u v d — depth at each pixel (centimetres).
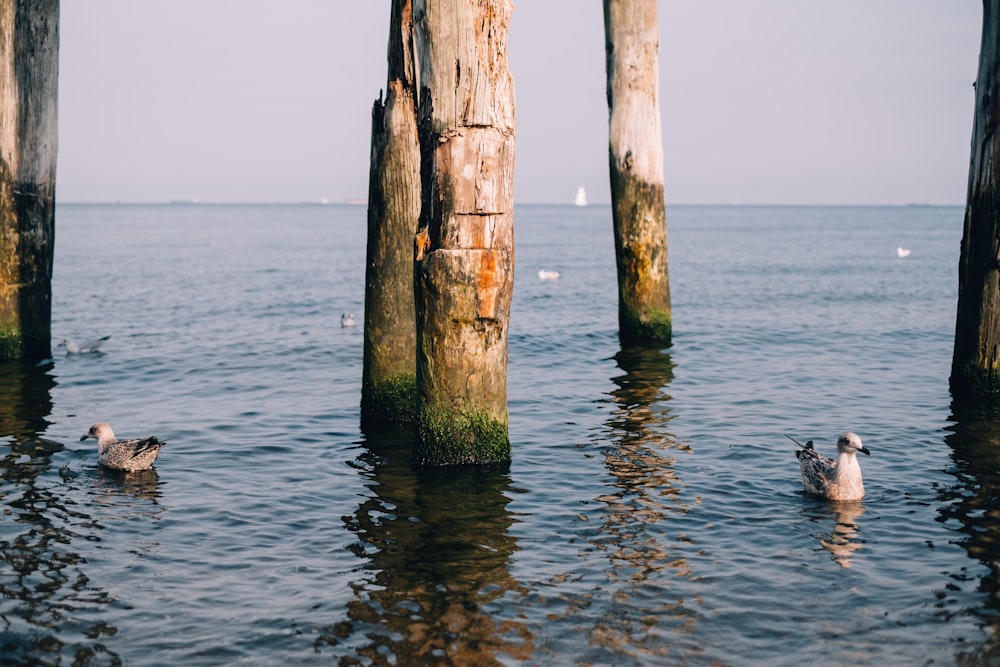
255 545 978
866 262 6134
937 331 2573
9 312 1881
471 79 1074
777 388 1753
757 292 3828
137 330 2641
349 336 2555
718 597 860
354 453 1297
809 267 5581
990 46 1392
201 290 4028
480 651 768
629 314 2222
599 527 1026
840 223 18962
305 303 3534
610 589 876
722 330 2567
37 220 1875
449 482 1167
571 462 1256
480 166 1098
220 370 1972
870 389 1734
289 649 770
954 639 784
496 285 1146
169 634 792
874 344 2331
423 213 1135
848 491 1102
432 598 859
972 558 940
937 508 1077
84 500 1107
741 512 1071
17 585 874
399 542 987
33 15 1780
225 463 1260
